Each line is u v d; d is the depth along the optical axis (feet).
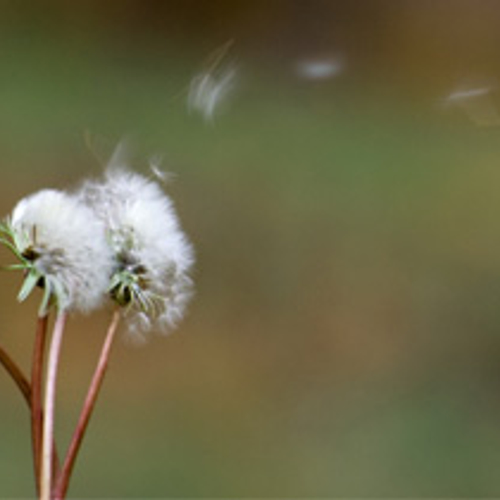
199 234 9.11
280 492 5.86
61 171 9.68
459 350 7.80
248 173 10.43
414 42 14.75
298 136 11.84
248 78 13.20
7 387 6.00
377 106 13.37
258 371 7.27
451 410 6.76
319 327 8.09
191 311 7.80
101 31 14.49
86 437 5.90
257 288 8.45
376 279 8.77
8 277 7.11
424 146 12.02
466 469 6.11
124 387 6.63
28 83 12.23
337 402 6.93
